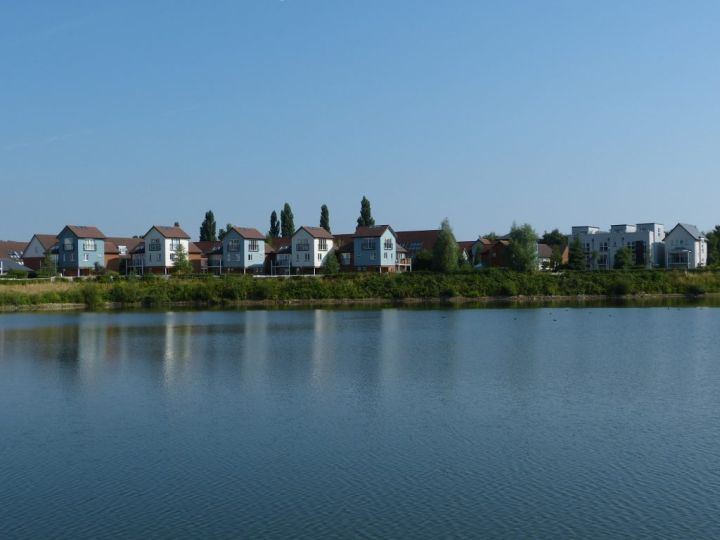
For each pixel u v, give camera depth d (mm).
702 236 186875
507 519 20938
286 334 69688
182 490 23516
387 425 31656
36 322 83875
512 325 78125
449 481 24141
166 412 34656
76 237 164750
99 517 21359
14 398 38312
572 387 40188
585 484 23812
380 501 22375
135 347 59375
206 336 67938
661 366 47719
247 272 166375
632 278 134375
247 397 38031
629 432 30344
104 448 28484
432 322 82562
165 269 165750
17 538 19938
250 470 25484
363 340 63969
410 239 188125
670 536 19797
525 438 29422
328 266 150750
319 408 35188
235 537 19844
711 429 30812
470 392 38875
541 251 176125
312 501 22406
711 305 108812
